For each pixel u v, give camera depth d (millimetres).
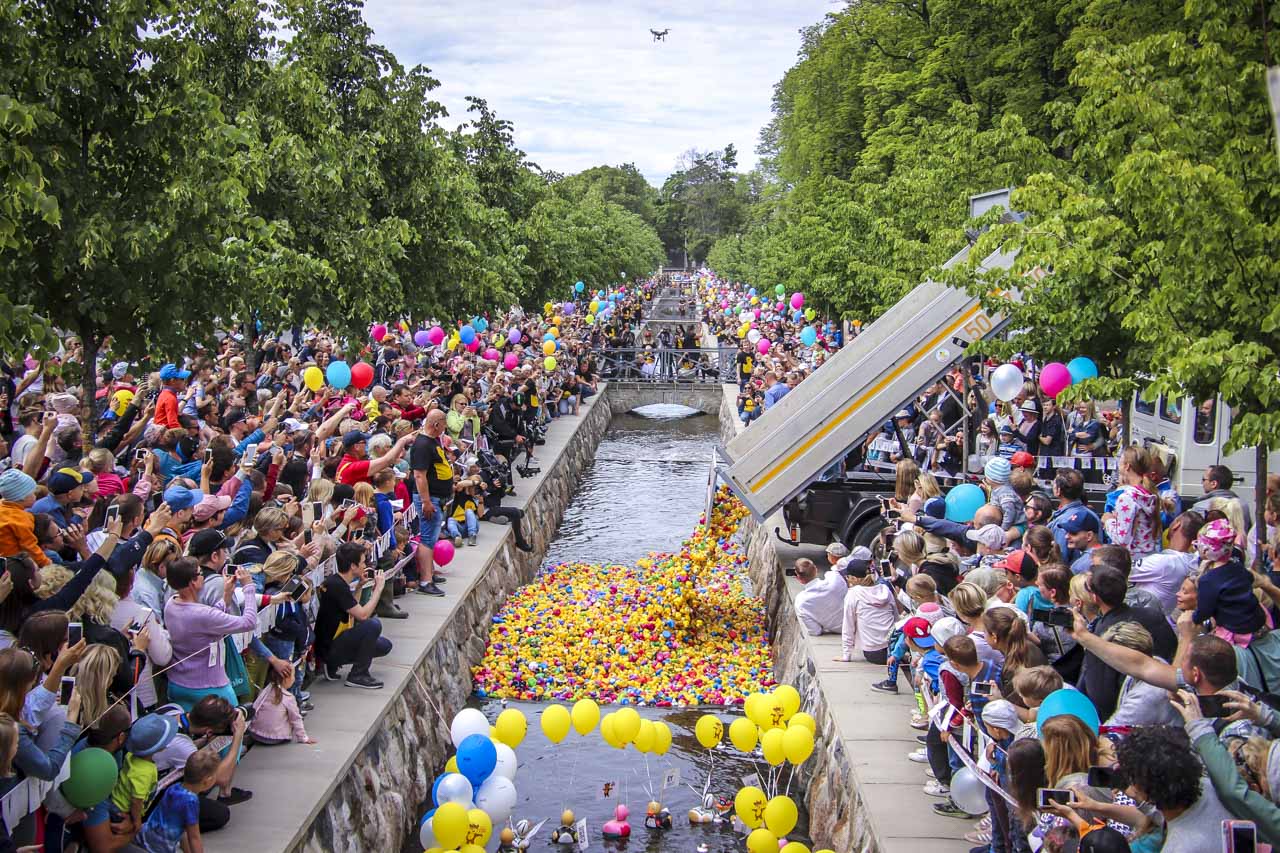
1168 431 15938
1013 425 15023
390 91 21328
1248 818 5566
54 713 6355
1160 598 8961
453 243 22391
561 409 34156
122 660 7391
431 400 18375
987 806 7625
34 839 6281
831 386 15047
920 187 24062
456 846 8492
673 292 135125
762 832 9516
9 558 7066
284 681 9461
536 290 42906
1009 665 7805
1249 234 9992
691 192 190375
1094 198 12289
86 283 12000
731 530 17391
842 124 42406
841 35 43906
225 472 10508
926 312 14875
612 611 17172
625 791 11797
